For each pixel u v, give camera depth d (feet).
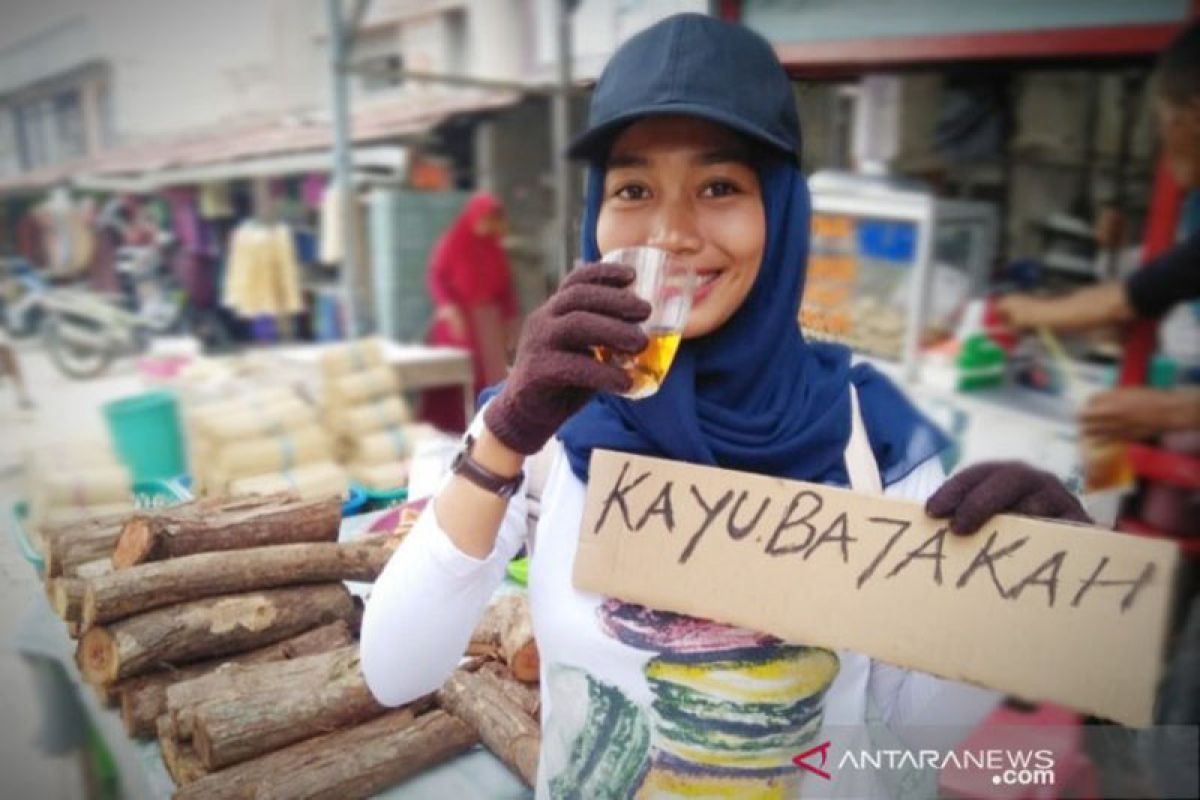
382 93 17.12
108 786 4.69
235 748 4.38
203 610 5.08
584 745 3.27
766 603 2.95
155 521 5.33
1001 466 2.85
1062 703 2.65
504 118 14.19
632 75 3.16
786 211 3.32
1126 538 2.63
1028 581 2.71
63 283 18.99
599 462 3.13
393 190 15.47
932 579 2.81
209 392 9.37
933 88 8.98
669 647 3.12
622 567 3.09
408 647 3.19
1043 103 8.51
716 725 3.11
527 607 5.24
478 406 3.38
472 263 12.77
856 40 7.94
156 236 20.27
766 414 3.33
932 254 8.46
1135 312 4.53
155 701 4.85
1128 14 6.45
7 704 4.93
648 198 3.31
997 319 7.29
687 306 2.79
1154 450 3.80
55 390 14.62
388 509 6.75
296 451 8.18
